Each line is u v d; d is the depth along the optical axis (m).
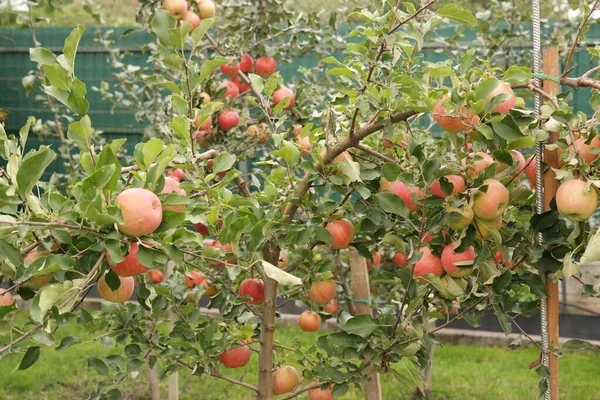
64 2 4.87
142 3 3.94
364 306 3.60
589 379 4.96
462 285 2.89
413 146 2.78
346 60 2.97
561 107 2.69
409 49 2.88
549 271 2.83
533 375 5.06
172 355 3.10
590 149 2.60
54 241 2.53
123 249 2.44
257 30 4.53
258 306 3.47
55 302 2.40
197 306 3.42
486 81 2.60
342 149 2.89
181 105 2.87
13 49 7.77
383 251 4.20
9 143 2.54
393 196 2.77
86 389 4.85
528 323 6.09
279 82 3.36
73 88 2.46
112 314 3.17
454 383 4.94
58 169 7.45
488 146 2.69
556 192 2.78
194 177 2.96
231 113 4.12
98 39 5.02
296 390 3.21
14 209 2.39
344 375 3.02
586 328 5.99
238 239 2.66
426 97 2.69
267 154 4.10
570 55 2.83
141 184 2.59
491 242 2.86
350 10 4.86
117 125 7.43
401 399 4.71
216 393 4.80
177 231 2.54
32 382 4.89
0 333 2.47
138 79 4.84
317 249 4.07
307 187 2.96
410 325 2.89
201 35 2.78
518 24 4.76
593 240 2.58
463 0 6.70
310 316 3.62
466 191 2.68
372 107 2.83
